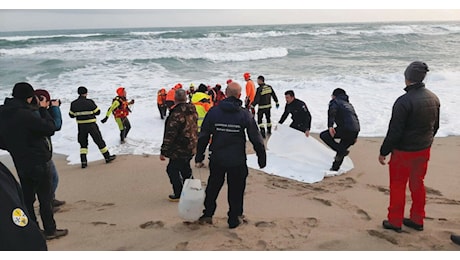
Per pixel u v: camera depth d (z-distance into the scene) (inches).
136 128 404.8
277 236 159.6
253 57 1050.7
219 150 163.0
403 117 150.7
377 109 456.1
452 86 563.2
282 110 471.5
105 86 624.7
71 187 250.1
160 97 434.0
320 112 451.5
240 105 164.2
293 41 1402.6
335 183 243.8
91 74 748.0
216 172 167.2
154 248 151.2
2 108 155.2
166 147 204.1
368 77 655.1
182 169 213.3
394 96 517.3
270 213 194.1
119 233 169.0
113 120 432.1
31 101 160.6
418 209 162.4
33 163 156.4
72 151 338.6
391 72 748.6
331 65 880.9
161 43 1233.4
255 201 214.2
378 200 212.7
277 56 1082.1
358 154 309.7
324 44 1323.8
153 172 277.9
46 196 164.2
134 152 332.8
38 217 197.8
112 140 367.6
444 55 1034.1
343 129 247.1
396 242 151.2
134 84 644.1
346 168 267.7
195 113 209.8
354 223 177.2
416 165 159.0
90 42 1235.9
